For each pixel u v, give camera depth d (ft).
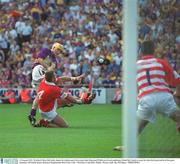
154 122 99.09
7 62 267.80
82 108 211.41
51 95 136.56
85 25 290.15
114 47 271.69
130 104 68.80
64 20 295.48
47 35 286.05
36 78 146.20
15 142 111.75
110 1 298.56
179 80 96.94
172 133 102.17
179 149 90.27
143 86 96.12
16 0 302.66
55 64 147.02
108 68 260.62
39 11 297.12
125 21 68.49
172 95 97.96
